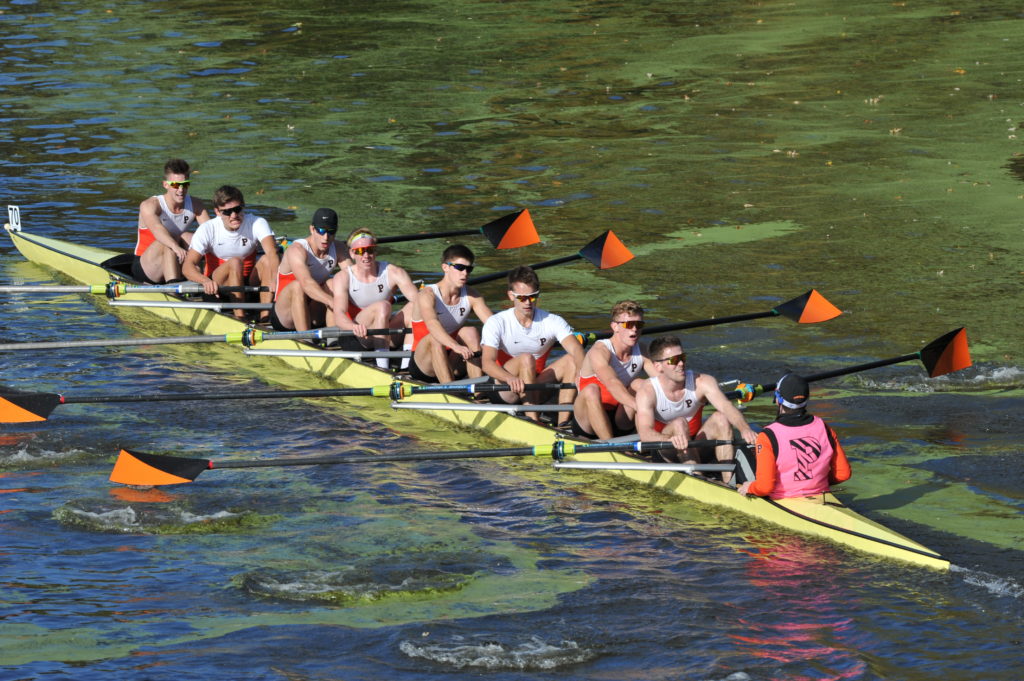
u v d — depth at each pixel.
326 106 104.19
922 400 47.12
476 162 87.38
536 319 45.41
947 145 88.38
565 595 33.03
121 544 36.09
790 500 36.94
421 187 81.44
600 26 137.62
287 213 75.56
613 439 40.66
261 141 93.56
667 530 37.28
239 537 36.81
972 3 144.38
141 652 29.92
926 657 29.64
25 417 43.31
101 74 116.69
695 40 128.75
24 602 32.38
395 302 53.78
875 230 70.12
